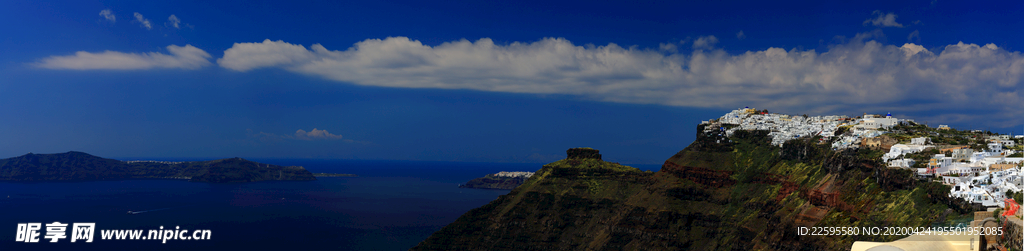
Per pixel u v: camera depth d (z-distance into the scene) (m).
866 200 186.88
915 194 169.38
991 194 143.62
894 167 186.00
